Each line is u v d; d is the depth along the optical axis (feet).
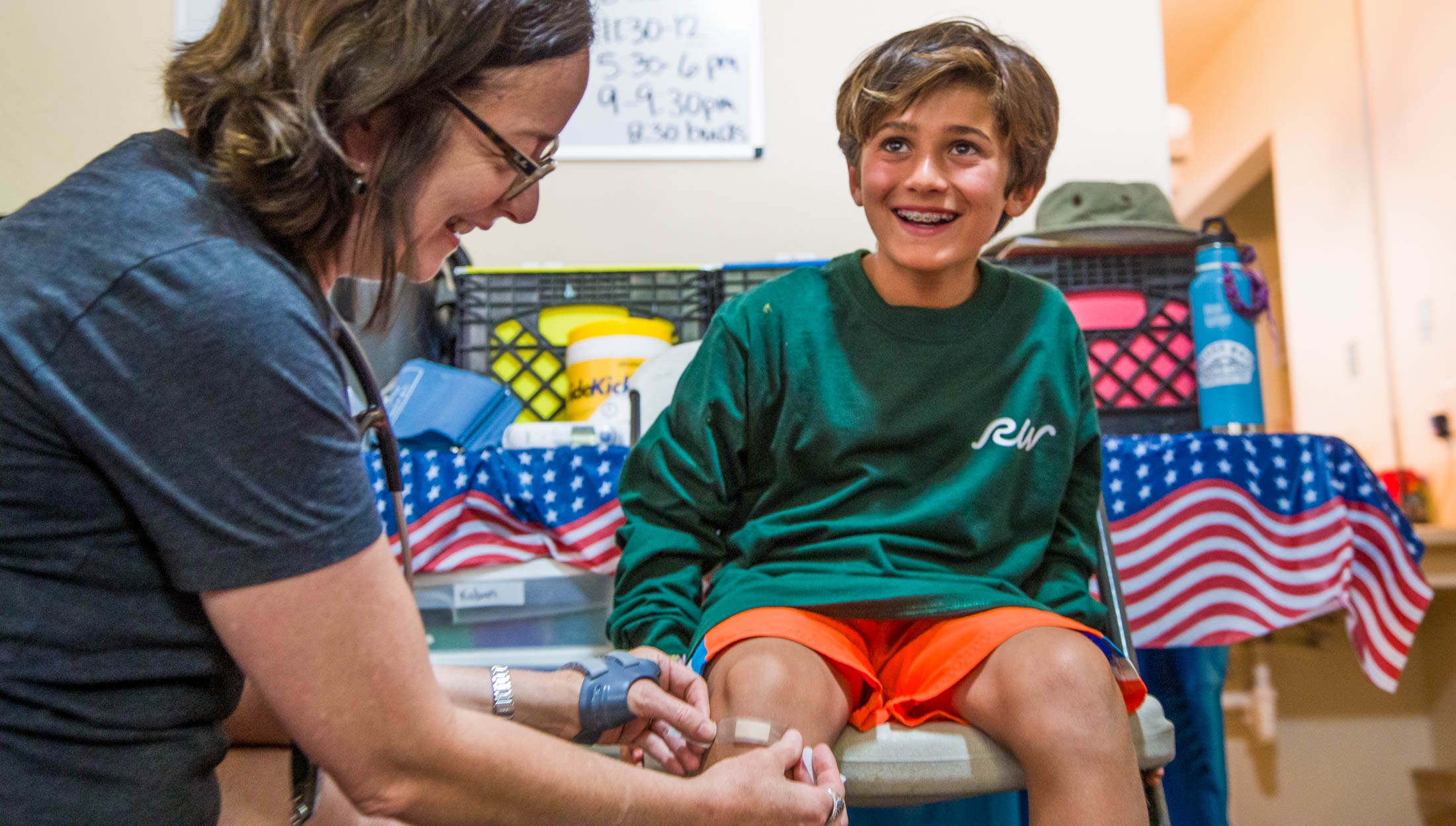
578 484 3.84
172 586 1.74
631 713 2.62
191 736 1.82
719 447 3.38
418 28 1.83
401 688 1.75
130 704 1.70
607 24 6.35
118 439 1.60
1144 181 6.13
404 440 4.09
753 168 6.34
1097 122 6.43
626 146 6.27
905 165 3.20
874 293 3.44
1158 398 4.73
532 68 1.97
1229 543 4.04
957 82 3.13
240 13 1.90
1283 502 4.06
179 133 1.98
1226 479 4.06
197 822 1.82
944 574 3.09
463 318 4.88
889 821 4.25
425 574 3.82
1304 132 8.73
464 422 4.14
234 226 1.79
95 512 1.66
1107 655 2.71
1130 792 2.34
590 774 1.93
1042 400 3.35
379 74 1.82
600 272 4.92
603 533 3.81
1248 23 9.64
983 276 3.51
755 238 6.29
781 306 3.49
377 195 1.95
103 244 1.66
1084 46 6.49
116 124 6.15
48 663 1.64
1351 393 8.16
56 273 1.63
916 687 2.83
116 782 1.68
